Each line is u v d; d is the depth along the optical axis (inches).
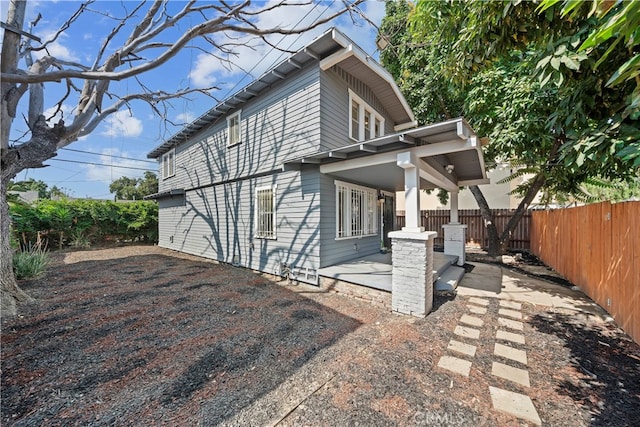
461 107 338.6
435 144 170.4
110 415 86.6
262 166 313.1
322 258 252.1
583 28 98.9
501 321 161.9
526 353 124.3
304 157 222.7
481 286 235.9
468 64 140.3
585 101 112.9
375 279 210.4
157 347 131.5
